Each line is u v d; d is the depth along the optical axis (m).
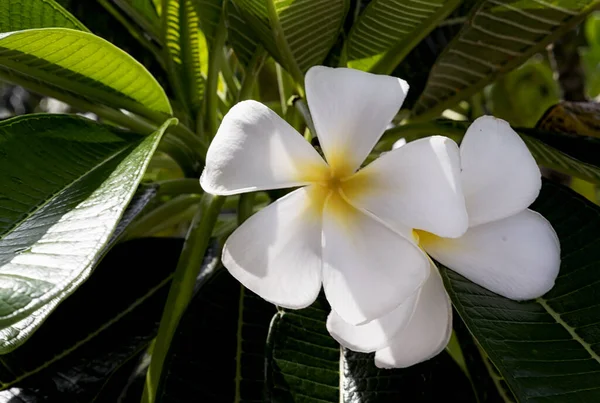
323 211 0.35
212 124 0.50
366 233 0.35
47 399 0.43
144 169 0.34
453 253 0.36
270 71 0.64
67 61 0.41
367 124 0.35
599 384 0.35
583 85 0.64
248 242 0.35
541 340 0.36
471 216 0.36
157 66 0.58
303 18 0.43
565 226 0.40
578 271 0.39
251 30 0.47
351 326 0.36
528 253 0.36
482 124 0.36
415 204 0.34
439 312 0.36
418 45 0.56
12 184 0.36
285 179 0.35
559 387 0.35
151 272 0.47
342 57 0.49
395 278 0.34
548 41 0.47
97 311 0.45
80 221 0.33
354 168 0.36
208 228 0.44
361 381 0.40
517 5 0.46
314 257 0.35
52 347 0.44
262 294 0.35
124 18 0.55
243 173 0.34
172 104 0.54
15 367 0.43
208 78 0.50
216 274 0.46
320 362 0.41
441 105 0.52
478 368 0.43
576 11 0.46
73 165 0.38
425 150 0.34
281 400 0.40
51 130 0.39
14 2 0.40
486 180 0.36
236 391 0.43
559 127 0.50
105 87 0.43
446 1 0.44
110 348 0.45
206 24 0.50
